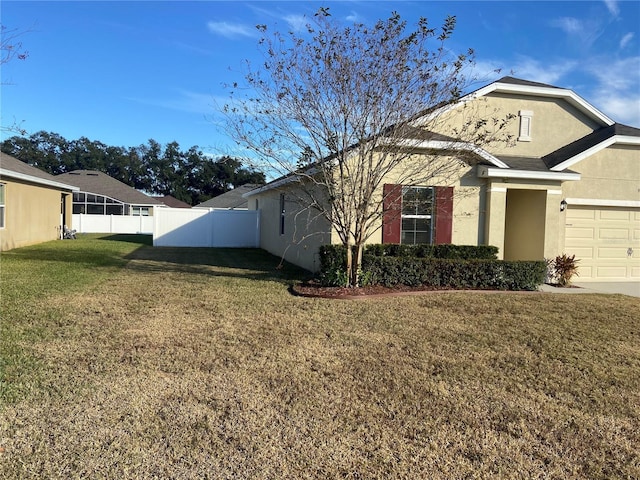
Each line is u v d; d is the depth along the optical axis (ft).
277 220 58.34
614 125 43.21
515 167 38.34
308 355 17.56
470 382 15.37
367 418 12.69
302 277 37.47
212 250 64.59
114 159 230.27
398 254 35.55
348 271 31.27
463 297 29.53
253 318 22.99
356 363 16.87
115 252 56.03
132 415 12.44
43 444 10.87
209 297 28.04
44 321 21.31
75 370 15.40
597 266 41.45
